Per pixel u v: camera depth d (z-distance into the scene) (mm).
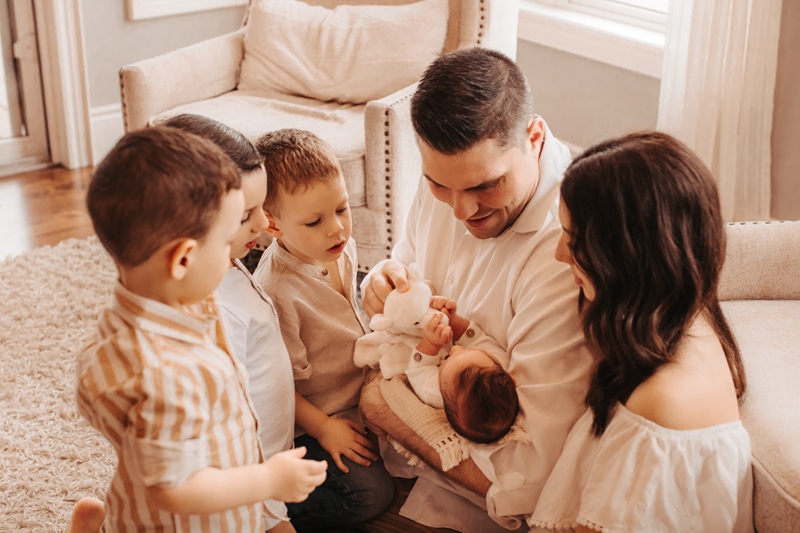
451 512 1687
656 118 3176
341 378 1778
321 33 3014
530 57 3555
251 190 1417
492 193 1456
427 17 2922
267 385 1563
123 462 1253
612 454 1310
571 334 1444
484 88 1377
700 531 1344
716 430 1301
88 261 2902
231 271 1524
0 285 2729
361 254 2734
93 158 3727
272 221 1623
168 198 1096
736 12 2631
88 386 1181
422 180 1820
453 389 1469
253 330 1536
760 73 2697
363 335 1781
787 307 1832
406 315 1591
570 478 1398
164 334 1197
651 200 1224
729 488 1326
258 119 2822
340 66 2969
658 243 1231
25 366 2369
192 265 1163
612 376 1325
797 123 2752
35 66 3559
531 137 1512
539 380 1455
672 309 1276
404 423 1597
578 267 1304
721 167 2828
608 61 3252
